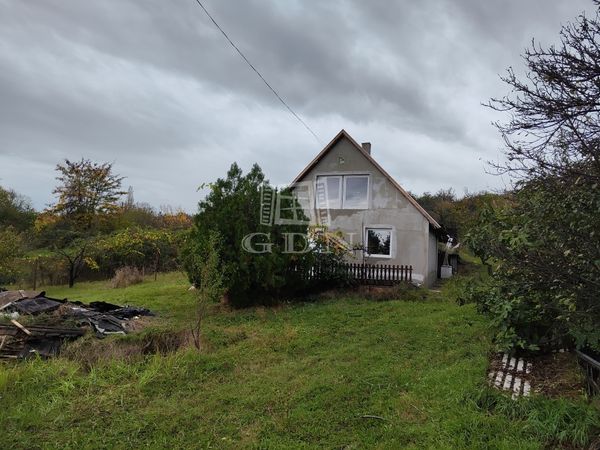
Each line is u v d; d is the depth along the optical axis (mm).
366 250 17312
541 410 4215
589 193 3428
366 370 6133
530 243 3812
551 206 3756
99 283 20188
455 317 9156
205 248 10625
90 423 4672
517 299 5664
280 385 5723
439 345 7219
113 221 29750
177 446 4215
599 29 3307
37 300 9562
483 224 6641
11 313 8297
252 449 4117
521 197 4625
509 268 4770
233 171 12234
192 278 11406
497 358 6195
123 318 9461
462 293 7633
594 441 3658
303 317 10078
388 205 17219
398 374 5820
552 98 3547
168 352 6996
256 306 11586
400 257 16859
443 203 33594
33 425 4598
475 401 4582
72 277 20344
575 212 3389
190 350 6848
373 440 4121
